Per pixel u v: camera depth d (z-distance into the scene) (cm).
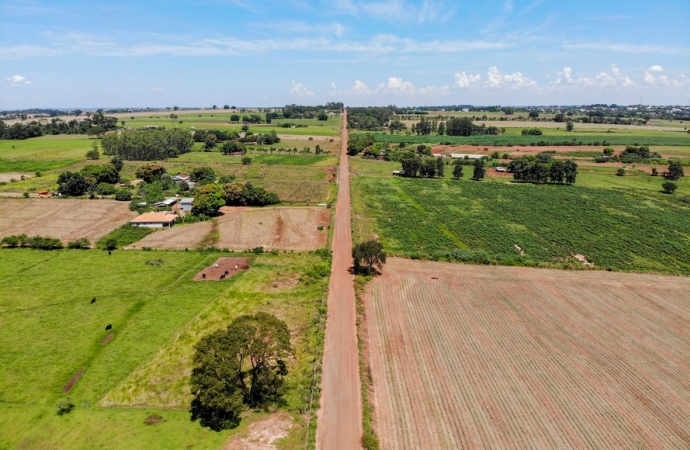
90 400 4206
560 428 3909
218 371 3806
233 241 8925
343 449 3634
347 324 5697
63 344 5156
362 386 4434
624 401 4297
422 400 4253
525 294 6706
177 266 7556
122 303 6162
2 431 3788
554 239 9244
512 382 4559
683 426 3969
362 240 9112
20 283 6769
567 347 5250
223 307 6109
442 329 5631
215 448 3603
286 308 6100
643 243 9062
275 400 4225
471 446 3672
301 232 9538
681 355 5116
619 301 6506
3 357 4884
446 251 8431
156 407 4122
